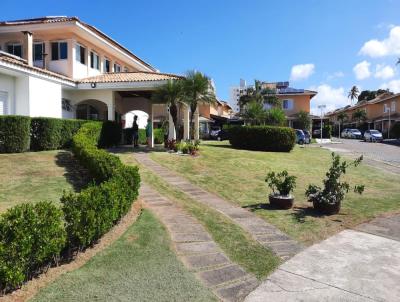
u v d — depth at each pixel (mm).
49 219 4445
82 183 9953
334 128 73125
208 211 8117
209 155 18000
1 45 21234
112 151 18281
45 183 9672
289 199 8500
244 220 7484
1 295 3898
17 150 13773
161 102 20188
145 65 32469
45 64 20672
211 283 4477
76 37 21016
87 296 3980
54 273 4516
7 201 7855
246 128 23406
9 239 3998
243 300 4078
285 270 4949
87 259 4980
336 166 8461
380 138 44281
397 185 12945
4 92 15906
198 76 20016
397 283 4590
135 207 7922
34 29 20094
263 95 46969
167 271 4715
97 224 5387
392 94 57875
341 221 7535
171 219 7281
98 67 24312
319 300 4117
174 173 13148
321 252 5668
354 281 4629
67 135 16266
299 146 30953
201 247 5758
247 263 5172
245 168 14953
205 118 42875
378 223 7461
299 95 49594
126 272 4625
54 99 18062
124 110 25359
